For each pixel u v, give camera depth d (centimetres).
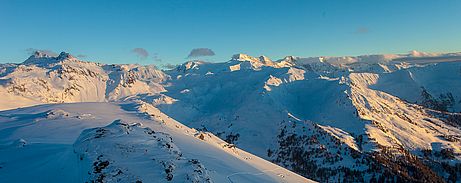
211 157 4709
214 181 3459
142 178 2639
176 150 3538
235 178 3891
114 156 2981
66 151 3675
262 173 4653
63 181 2967
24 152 3991
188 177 2808
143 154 3120
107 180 2550
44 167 3388
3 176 3198
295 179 5241
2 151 4094
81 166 2953
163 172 2780
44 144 4344
